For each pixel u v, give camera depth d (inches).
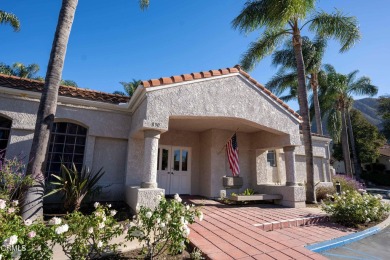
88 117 365.4
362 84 1111.0
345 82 1056.2
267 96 396.8
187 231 162.6
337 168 1742.1
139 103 335.6
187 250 194.7
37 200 231.6
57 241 135.2
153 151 293.1
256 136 502.6
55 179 339.0
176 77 316.5
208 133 485.4
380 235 289.4
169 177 478.0
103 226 150.3
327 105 1087.0
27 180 229.3
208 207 372.2
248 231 243.9
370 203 350.3
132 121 379.2
